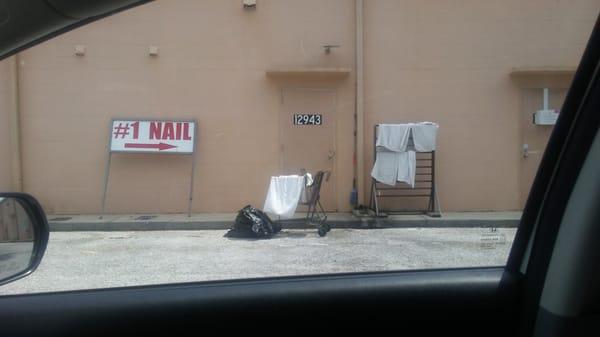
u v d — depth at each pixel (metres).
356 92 12.30
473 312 2.47
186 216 11.77
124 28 12.11
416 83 12.35
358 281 2.57
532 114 12.34
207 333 2.46
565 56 12.08
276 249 8.07
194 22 12.21
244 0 12.19
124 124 12.06
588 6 11.89
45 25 2.47
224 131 12.31
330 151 12.41
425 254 6.74
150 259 6.98
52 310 2.43
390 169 11.43
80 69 12.02
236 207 12.37
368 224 10.77
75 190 12.10
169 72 12.20
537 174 2.33
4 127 11.72
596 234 2.04
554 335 2.11
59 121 12.02
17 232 2.48
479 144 12.38
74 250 7.88
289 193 10.16
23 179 11.96
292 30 12.28
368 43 12.33
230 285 2.56
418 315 2.51
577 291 2.06
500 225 10.34
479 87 12.33
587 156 2.11
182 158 12.29
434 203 11.93
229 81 12.29
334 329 2.50
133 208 12.23
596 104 2.08
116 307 2.45
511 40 12.23
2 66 11.70
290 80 12.33
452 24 12.31
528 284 2.35
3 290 4.61
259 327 2.47
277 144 12.38
